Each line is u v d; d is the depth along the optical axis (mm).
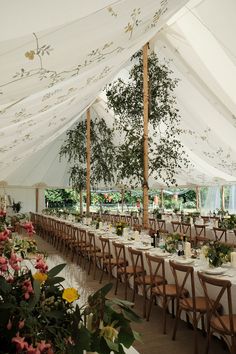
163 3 2359
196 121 10297
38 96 2570
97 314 1367
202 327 3875
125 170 9211
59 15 1521
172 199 19953
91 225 9930
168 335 3949
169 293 4082
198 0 6168
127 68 10055
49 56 1803
